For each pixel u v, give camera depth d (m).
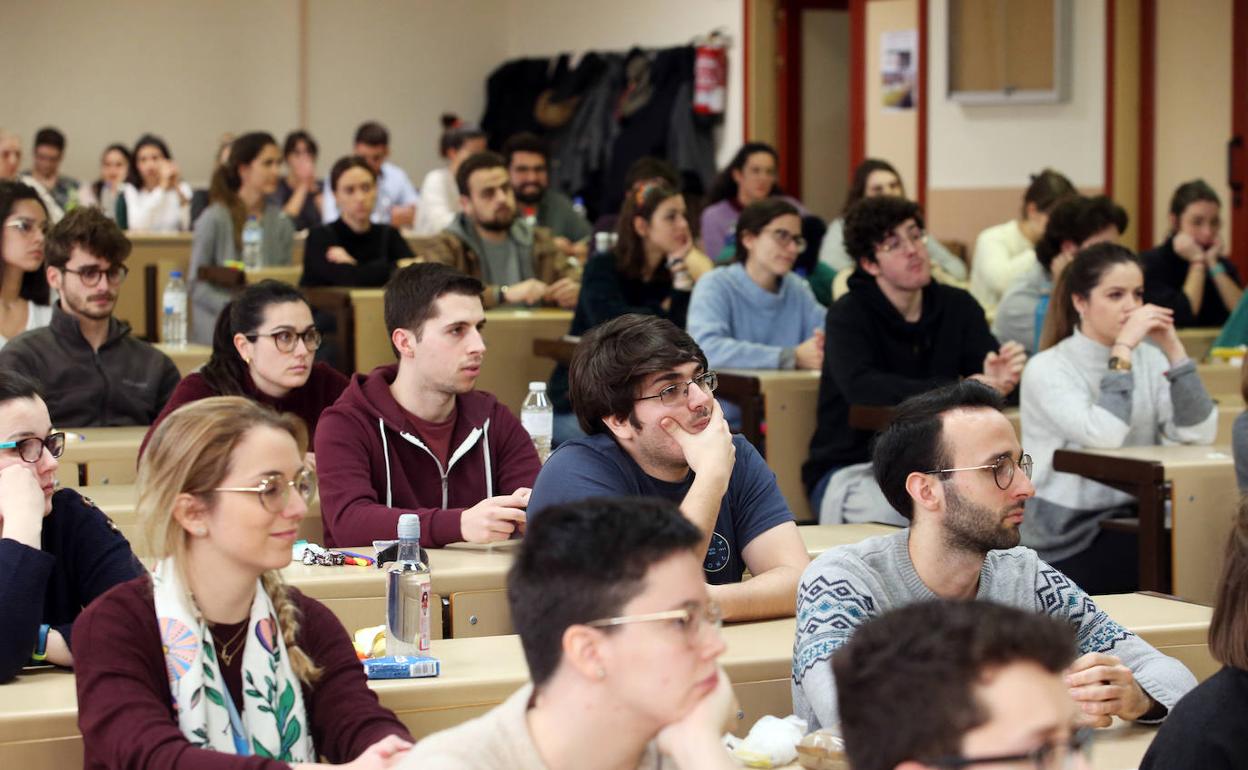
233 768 1.76
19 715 1.92
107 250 4.23
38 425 2.30
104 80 11.16
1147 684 2.16
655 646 1.38
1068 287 4.03
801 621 2.22
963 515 2.21
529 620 1.41
